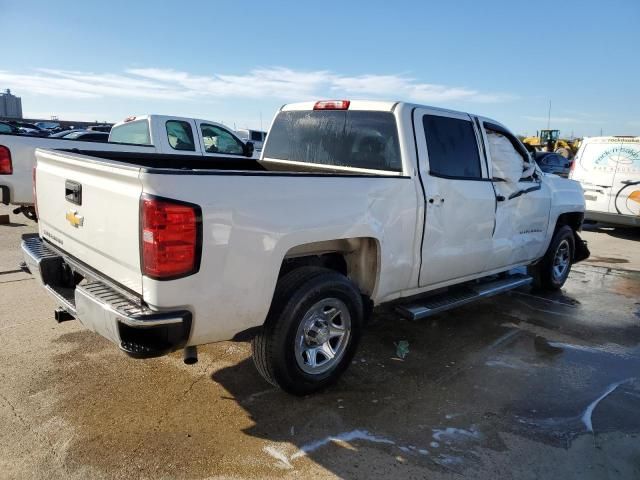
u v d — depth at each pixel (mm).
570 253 6758
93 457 2818
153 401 3426
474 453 3053
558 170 18641
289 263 3771
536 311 5801
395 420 3365
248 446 3002
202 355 4164
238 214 2908
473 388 3871
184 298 2771
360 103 4516
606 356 4605
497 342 4812
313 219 3301
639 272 8023
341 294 3557
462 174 4602
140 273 2760
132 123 9039
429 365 4238
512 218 5309
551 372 4219
